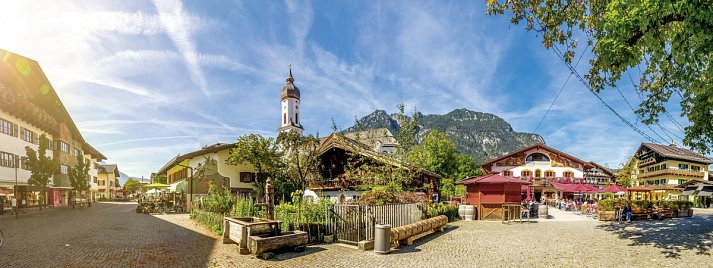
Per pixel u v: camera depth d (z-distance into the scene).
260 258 10.76
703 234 14.58
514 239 14.16
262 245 10.82
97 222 21.97
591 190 35.06
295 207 14.33
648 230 16.02
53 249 12.00
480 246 12.67
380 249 11.37
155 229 17.97
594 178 58.97
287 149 30.97
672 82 12.55
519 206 21.97
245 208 16.62
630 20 8.75
